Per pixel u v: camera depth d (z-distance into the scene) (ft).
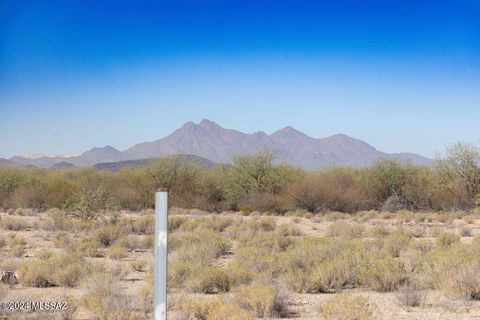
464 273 42.45
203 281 44.55
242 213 153.89
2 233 93.56
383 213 143.43
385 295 43.88
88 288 42.14
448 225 119.03
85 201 103.45
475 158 159.53
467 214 148.77
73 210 103.91
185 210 156.66
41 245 77.71
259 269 51.90
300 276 46.11
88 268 49.42
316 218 134.21
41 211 156.56
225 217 126.62
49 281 47.62
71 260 52.90
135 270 55.77
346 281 47.83
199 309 34.58
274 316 36.52
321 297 43.29
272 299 36.88
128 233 91.86
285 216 147.84
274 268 51.80
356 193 160.35
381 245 71.92
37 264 49.55
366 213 145.48
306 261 53.47
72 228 96.99
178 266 48.14
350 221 129.90
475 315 36.24
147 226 96.78
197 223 104.53
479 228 112.06
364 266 49.67
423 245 69.10
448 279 43.16
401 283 46.42
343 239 73.67
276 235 82.02
